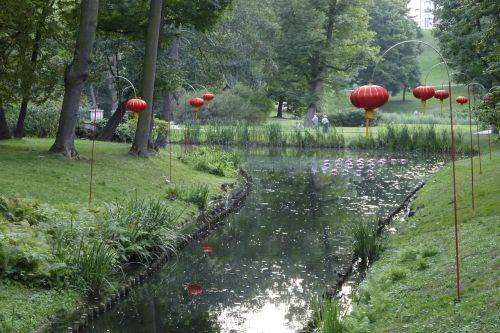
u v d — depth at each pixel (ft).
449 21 115.85
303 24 176.65
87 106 123.95
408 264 34.30
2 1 62.39
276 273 38.52
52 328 27.27
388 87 272.31
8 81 70.69
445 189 57.26
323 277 37.50
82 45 60.80
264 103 175.01
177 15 80.28
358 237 40.60
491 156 80.48
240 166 93.86
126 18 75.56
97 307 30.17
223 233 49.83
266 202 65.00
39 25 69.67
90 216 38.78
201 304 32.71
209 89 155.22
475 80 107.65
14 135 83.05
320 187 76.43
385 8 263.70
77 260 32.32
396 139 127.54
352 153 124.06
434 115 200.54
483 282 25.76
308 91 184.65
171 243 42.24
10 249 30.30
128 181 56.80
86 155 65.51
